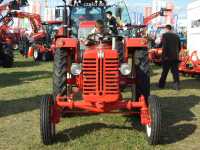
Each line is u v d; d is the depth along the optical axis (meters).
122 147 6.30
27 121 7.99
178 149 6.31
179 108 9.14
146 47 7.59
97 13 10.62
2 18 19.80
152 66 19.05
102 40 7.09
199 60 14.31
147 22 25.03
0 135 7.05
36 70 17.06
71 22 10.59
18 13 22.53
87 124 7.66
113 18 9.60
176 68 11.79
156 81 13.58
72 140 6.66
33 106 9.31
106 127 7.45
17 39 28.27
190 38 15.46
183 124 7.72
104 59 6.38
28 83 12.97
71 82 7.67
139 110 7.28
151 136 6.26
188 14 15.75
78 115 8.30
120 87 6.91
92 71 6.39
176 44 11.77
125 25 10.28
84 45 7.39
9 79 13.96
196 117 8.27
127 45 7.35
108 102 6.42
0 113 8.64
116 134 6.99
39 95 10.69
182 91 11.55
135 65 7.58
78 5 10.70
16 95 10.70
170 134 7.09
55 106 6.47
